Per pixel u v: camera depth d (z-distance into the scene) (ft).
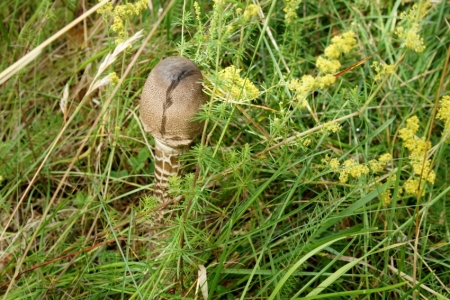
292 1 4.14
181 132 3.81
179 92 3.75
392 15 4.72
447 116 3.85
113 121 4.50
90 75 4.71
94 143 4.41
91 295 4.05
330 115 4.44
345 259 4.09
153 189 4.18
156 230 4.20
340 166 4.13
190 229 3.86
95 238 4.14
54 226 4.24
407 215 4.32
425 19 4.84
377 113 4.63
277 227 4.33
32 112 4.66
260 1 4.58
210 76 3.87
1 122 4.70
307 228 4.01
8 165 4.47
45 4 4.66
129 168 4.59
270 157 4.27
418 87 4.72
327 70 3.60
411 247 4.13
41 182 4.50
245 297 4.15
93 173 4.52
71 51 4.86
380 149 4.47
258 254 4.19
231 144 4.54
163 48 4.61
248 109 4.38
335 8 4.82
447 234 4.13
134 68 4.56
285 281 3.85
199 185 3.93
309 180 4.08
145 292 3.84
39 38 4.69
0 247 4.32
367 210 4.22
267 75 4.59
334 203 4.02
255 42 4.75
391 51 4.75
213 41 3.78
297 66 4.64
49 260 4.11
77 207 4.46
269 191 4.45
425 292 4.09
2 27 4.68
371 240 4.14
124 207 4.50
